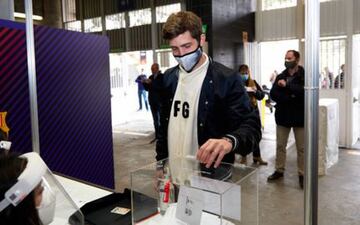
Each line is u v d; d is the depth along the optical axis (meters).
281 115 3.69
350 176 3.92
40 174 0.70
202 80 1.37
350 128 5.32
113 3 8.24
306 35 0.93
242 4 6.63
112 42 8.52
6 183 0.64
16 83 2.47
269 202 3.23
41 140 2.74
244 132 1.20
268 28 6.44
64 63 2.90
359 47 5.42
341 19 5.25
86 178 3.17
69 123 2.99
